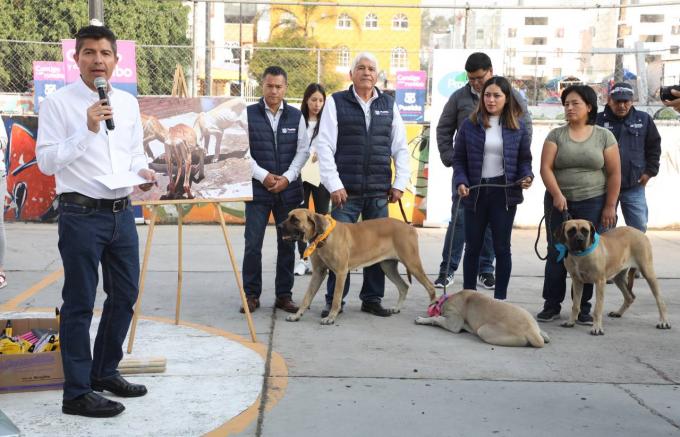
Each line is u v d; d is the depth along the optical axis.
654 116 13.14
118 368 4.23
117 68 9.12
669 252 8.83
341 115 5.56
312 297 5.63
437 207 10.38
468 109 6.52
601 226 5.70
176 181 4.96
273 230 10.20
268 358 4.61
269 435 3.47
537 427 3.62
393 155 5.91
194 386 4.08
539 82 19.72
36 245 8.65
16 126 10.09
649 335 5.33
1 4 25.03
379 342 5.04
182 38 26.16
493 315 5.06
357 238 5.51
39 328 4.44
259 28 54.22
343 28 50.50
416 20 50.44
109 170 3.53
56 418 3.59
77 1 25.33
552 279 5.61
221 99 5.18
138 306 4.62
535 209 10.50
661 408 3.90
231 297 6.30
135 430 3.48
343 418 3.68
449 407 3.86
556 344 5.06
